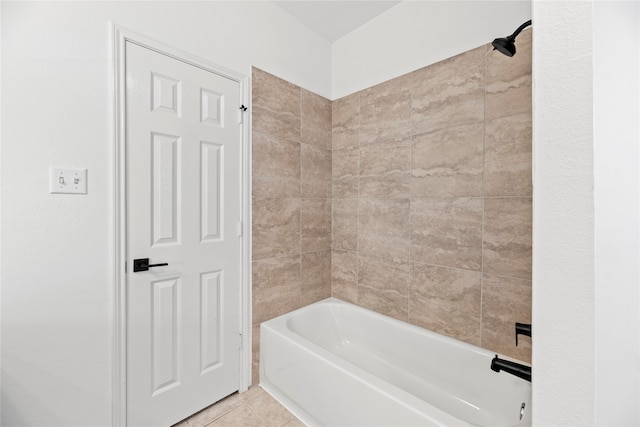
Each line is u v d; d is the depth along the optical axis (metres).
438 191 1.76
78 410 1.23
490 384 1.46
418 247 1.86
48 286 1.16
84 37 1.23
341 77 2.31
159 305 1.46
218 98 1.67
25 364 1.12
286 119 2.03
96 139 1.26
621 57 0.45
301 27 2.13
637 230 0.51
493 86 1.53
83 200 1.23
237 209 1.77
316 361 1.48
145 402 1.41
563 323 0.41
